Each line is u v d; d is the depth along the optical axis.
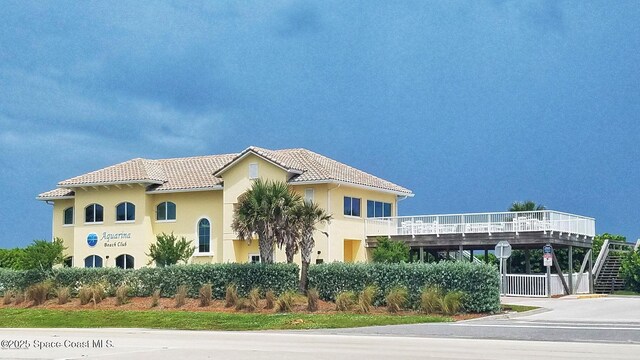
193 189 48.75
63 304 38.81
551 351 18.59
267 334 25.92
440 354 17.88
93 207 51.78
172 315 33.06
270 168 46.34
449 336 23.80
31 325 33.00
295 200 36.81
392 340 22.50
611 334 23.08
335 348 19.66
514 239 42.47
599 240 52.53
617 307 33.16
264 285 36.31
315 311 33.41
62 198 53.41
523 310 32.22
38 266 42.41
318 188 45.59
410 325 27.72
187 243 43.56
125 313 34.50
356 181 47.06
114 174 51.16
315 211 36.75
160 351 19.17
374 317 30.55
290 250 36.44
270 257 36.66
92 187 51.50
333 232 45.16
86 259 51.56
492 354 17.84
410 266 33.50
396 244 43.44
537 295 41.03
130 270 39.53
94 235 51.31
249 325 29.50
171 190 49.31
